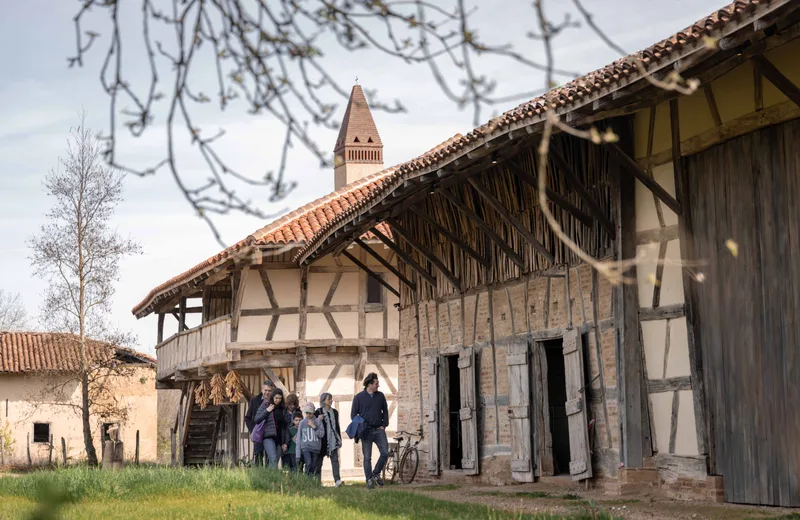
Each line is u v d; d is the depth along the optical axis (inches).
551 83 107.1
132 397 1441.9
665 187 441.4
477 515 363.6
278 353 884.0
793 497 374.9
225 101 126.4
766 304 389.4
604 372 495.5
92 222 1179.9
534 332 569.0
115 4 123.1
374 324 889.5
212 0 125.6
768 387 387.9
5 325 2677.2
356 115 1239.5
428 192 599.2
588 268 510.3
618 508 400.8
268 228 885.8
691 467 422.9
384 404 578.2
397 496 441.4
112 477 482.6
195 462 1151.6
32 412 1341.0
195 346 971.3
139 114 124.7
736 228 405.4
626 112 392.2
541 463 558.3
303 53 124.0
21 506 414.0
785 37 327.6
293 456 611.5
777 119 379.9
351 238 748.6
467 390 637.9
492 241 619.8
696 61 333.1
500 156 496.1
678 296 433.4
